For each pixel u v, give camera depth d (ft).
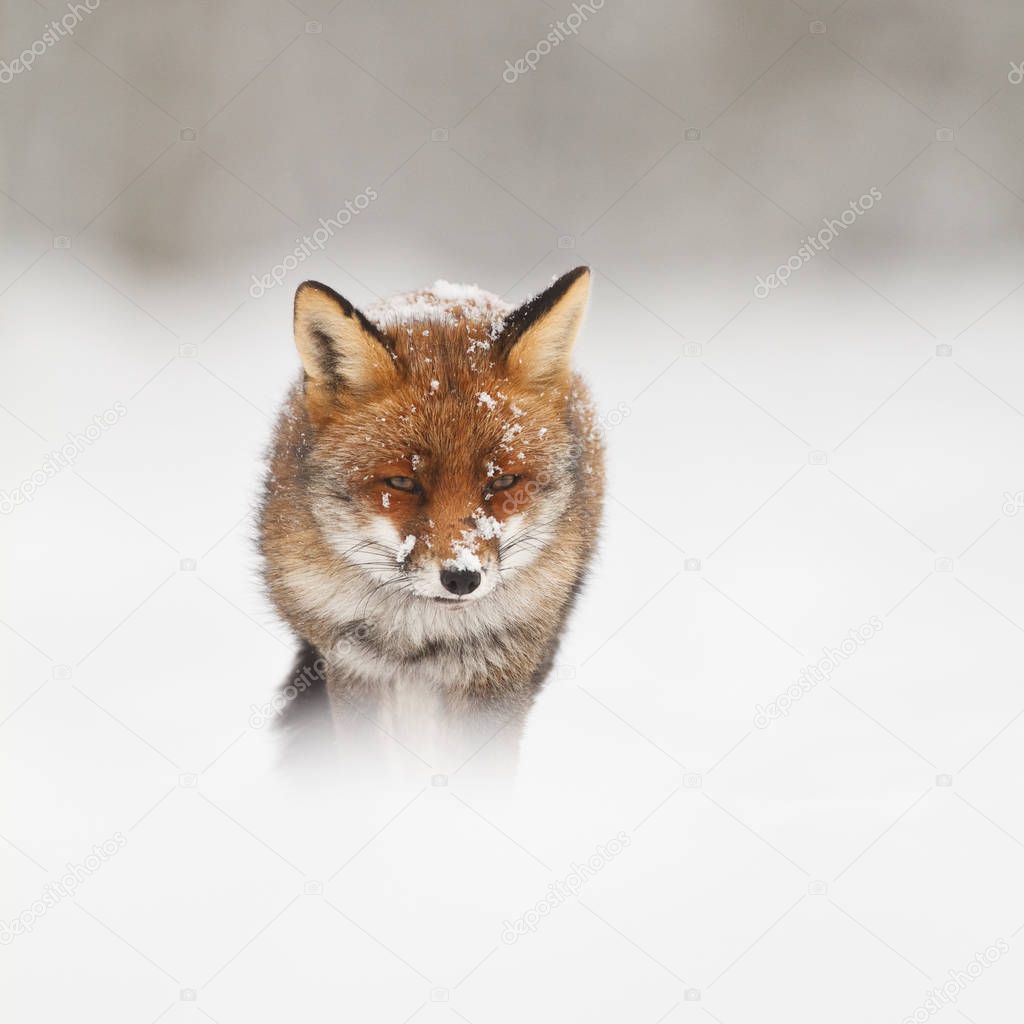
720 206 74.49
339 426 22.48
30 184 68.44
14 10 69.77
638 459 44.32
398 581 22.16
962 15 76.33
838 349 57.21
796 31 76.89
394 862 20.39
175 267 67.82
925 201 73.67
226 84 72.74
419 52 75.61
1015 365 54.60
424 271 67.82
